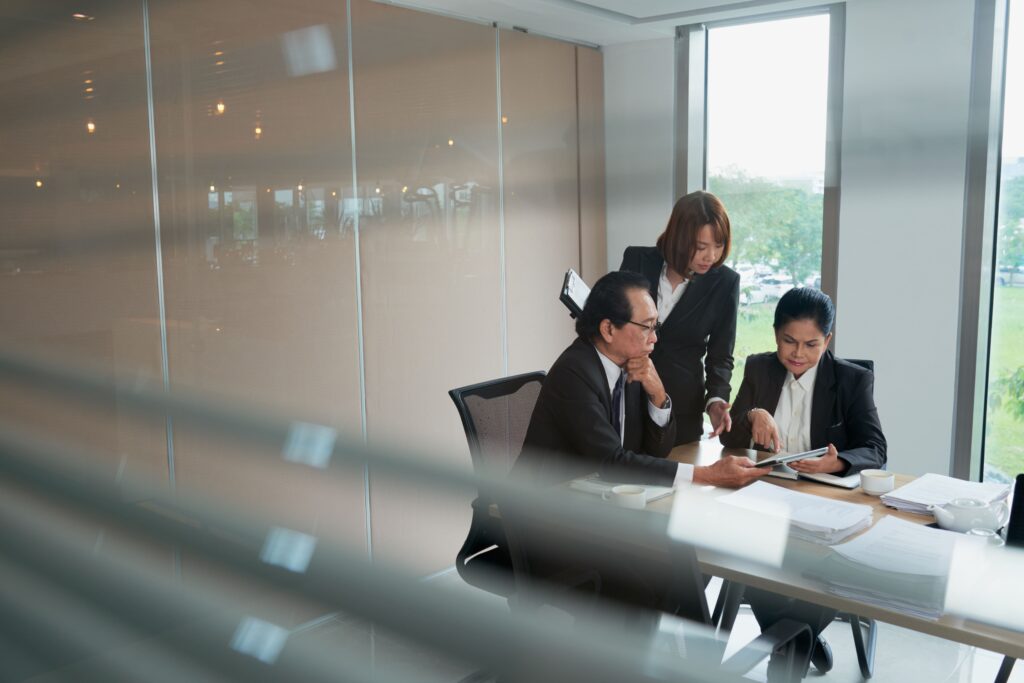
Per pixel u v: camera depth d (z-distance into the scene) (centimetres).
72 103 152
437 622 14
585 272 280
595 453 158
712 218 164
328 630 15
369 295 264
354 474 16
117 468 20
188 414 19
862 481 171
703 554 25
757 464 163
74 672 17
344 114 244
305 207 238
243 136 212
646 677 16
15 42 132
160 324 190
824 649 175
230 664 14
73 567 18
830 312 193
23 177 144
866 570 40
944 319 253
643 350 166
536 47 272
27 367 25
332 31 237
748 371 207
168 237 189
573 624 16
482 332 303
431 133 266
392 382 279
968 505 145
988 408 260
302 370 246
